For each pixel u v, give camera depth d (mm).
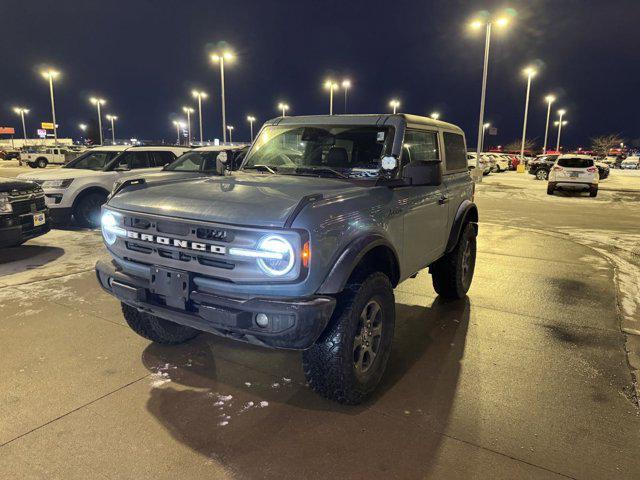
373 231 3297
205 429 2975
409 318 5016
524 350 4234
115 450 2758
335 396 3186
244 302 2766
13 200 6852
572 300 5660
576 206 15844
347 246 3020
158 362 3875
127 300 3305
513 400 3381
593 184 18672
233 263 2838
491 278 6621
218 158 4535
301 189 3285
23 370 3701
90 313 4922
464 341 4426
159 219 3068
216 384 3547
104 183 10047
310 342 2793
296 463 2670
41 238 8883
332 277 2893
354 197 3299
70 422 3027
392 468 2639
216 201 3041
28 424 3000
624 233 10539
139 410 3176
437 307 5387
